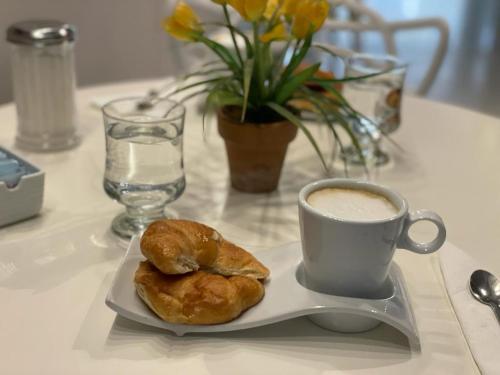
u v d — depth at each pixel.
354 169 0.93
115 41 1.95
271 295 0.55
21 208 0.71
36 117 0.92
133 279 0.56
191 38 0.78
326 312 0.53
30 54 0.90
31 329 0.53
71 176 0.86
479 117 1.17
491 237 0.73
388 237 0.52
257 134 0.77
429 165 0.95
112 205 0.78
